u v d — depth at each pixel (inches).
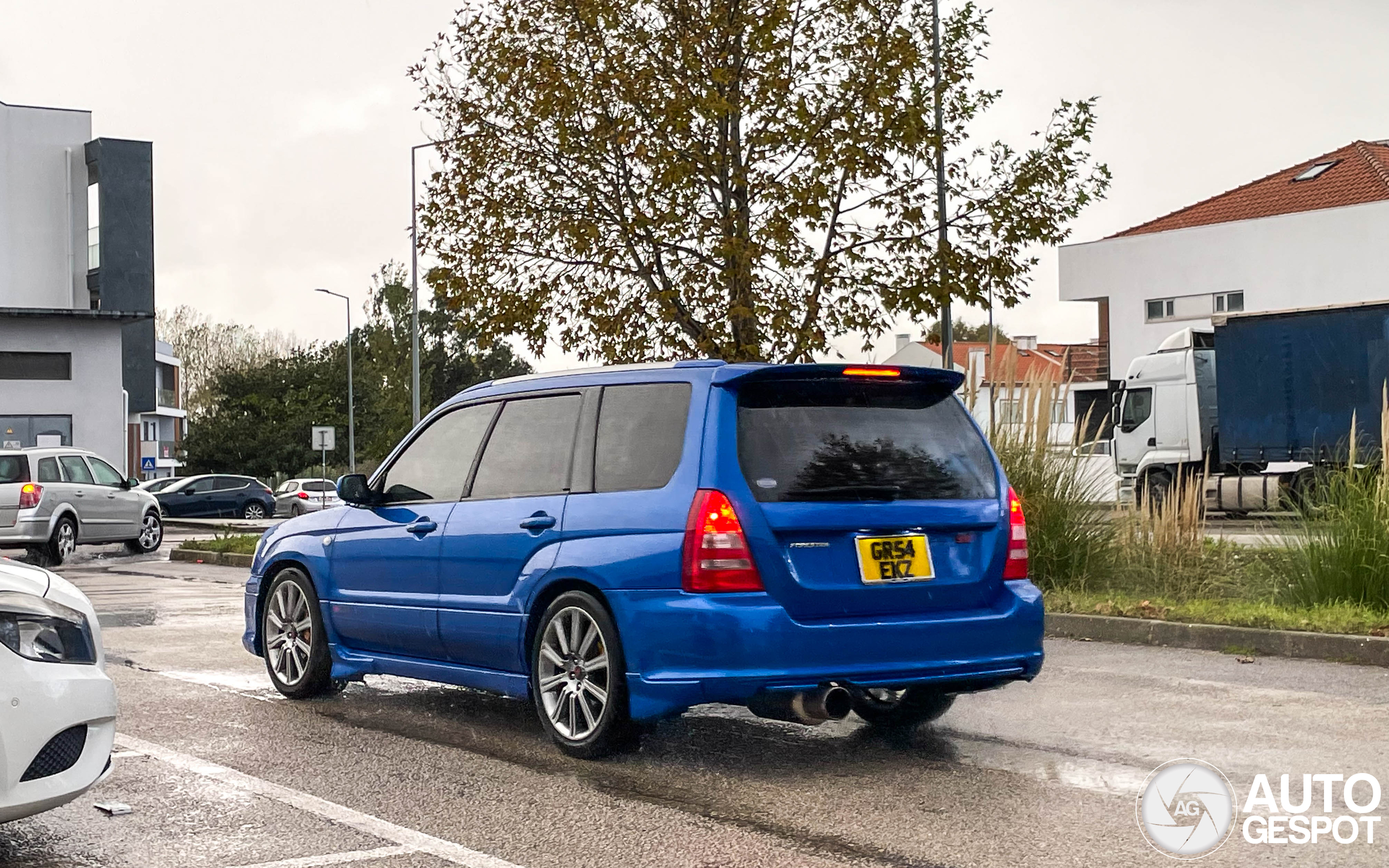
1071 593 445.7
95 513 890.7
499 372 3312.0
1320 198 1712.6
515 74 588.7
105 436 1485.0
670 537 231.1
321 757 249.4
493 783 228.7
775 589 226.8
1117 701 297.9
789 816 204.8
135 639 418.9
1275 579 438.0
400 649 291.4
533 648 256.8
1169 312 1731.1
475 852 188.1
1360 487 426.6
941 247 578.6
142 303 2149.4
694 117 559.8
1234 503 1000.2
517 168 596.7
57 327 1467.8
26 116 2133.4
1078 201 590.9
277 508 1749.5
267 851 189.3
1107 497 484.4
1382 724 269.3
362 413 2876.5
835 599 230.7
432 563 279.1
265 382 2957.7
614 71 569.6
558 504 254.2
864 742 259.3
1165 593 454.6
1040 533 466.3
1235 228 1667.1
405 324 2618.1
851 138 561.0
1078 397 1298.0
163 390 3344.0
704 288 579.8
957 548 244.5
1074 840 190.4
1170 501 474.0
